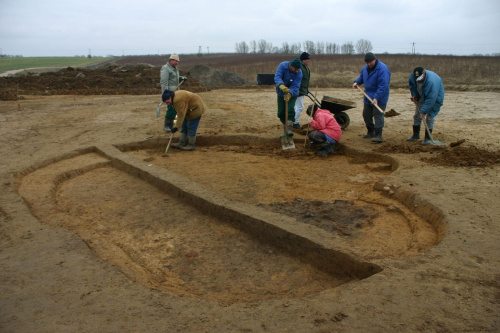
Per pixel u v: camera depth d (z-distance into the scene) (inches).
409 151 283.4
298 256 162.4
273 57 2544.3
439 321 108.0
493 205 179.9
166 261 162.7
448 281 125.4
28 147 324.2
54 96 729.6
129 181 254.4
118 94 783.1
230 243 175.3
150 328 110.3
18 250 158.6
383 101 307.7
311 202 208.4
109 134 366.3
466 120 404.5
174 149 334.0
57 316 116.6
